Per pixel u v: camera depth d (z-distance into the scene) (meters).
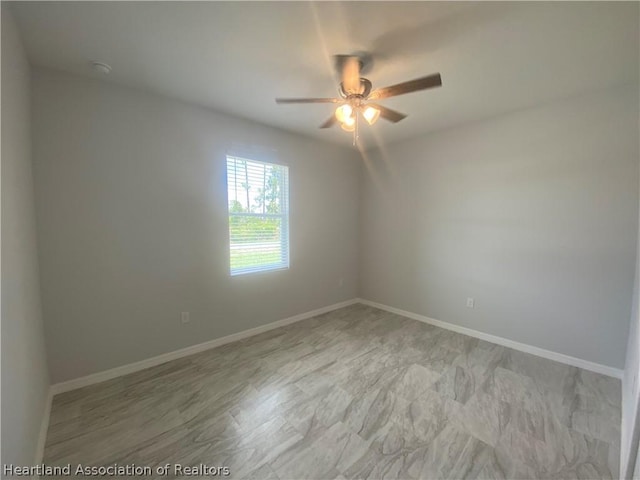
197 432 1.83
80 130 2.18
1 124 1.28
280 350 2.98
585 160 2.56
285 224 3.70
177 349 2.79
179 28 1.64
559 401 2.16
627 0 1.41
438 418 1.96
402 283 4.12
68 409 2.02
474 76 2.19
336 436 1.80
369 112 2.06
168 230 2.66
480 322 3.32
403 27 1.63
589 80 2.26
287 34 1.70
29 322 1.66
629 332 2.39
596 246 2.55
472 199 3.32
